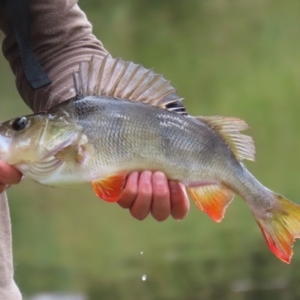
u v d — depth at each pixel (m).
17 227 9.90
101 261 8.35
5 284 3.79
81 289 7.57
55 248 8.90
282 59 21.77
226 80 21.02
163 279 7.66
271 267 7.87
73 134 3.36
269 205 3.69
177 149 3.48
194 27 25.52
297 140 14.81
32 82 3.91
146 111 3.47
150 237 9.02
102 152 3.38
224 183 3.62
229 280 7.54
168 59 23.67
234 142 3.64
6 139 3.38
